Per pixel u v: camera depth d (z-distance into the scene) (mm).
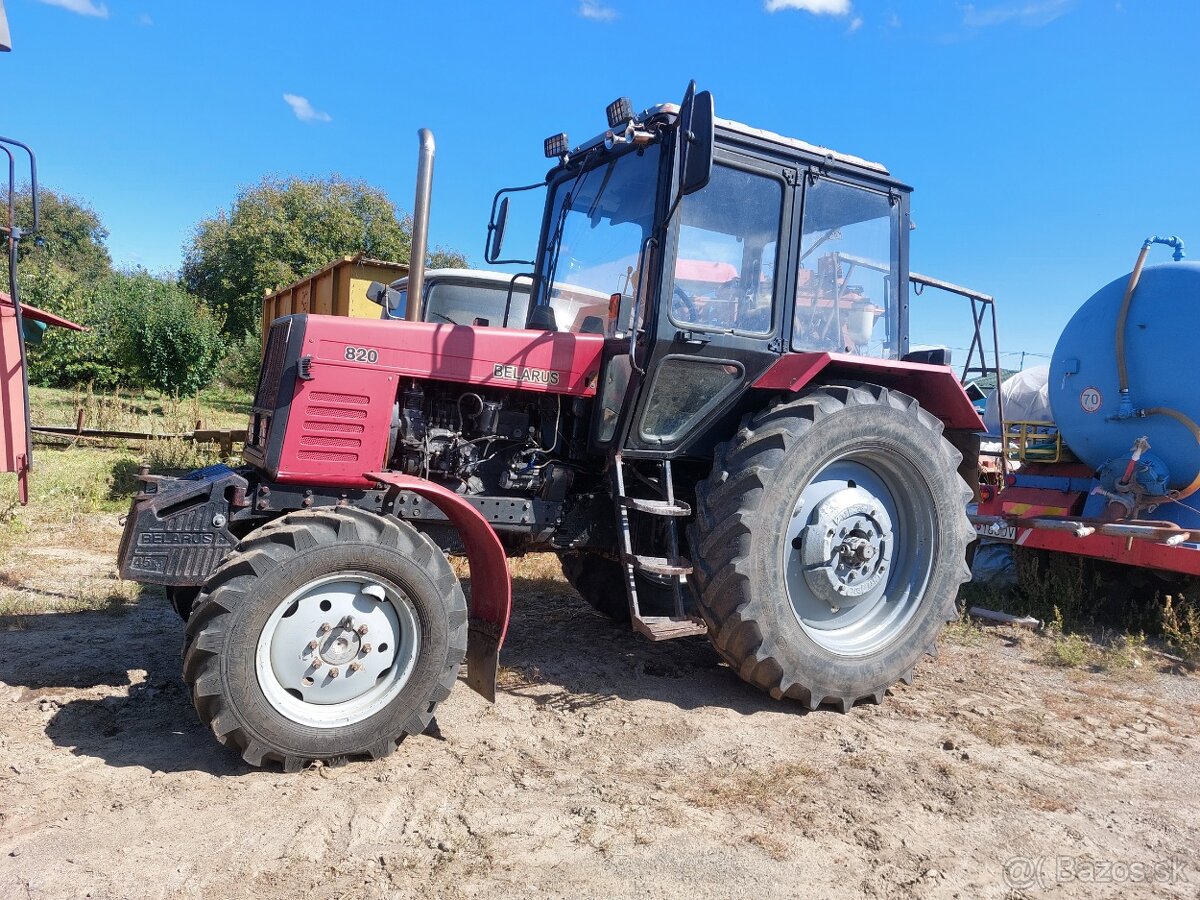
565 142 4344
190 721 3270
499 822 2621
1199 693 4277
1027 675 4492
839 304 4258
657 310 3631
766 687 3711
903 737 3521
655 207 3713
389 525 3006
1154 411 5180
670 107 3703
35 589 4965
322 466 3514
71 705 3350
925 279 4703
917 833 2695
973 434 4457
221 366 21250
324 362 3480
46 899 2109
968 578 4172
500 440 3939
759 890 2328
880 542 4004
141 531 3172
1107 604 5742
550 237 4676
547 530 3961
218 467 3607
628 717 3578
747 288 3932
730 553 3533
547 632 4809
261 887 2221
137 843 2391
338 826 2549
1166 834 2779
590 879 2334
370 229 31516
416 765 3010
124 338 17062
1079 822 2830
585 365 4020
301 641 2881
